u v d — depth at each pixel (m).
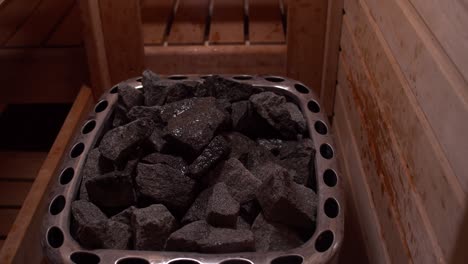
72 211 0.74
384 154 0.76
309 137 0.89
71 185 0.78
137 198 0.80
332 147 0.84
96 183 0.76
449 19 0.52
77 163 0.82
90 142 0.86
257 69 1.23
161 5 1.48
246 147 0.88
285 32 1.34
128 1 1.13
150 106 0.96
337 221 0.70
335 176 0.78
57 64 1.31
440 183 0.53
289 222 0.74
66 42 1.37
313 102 0.96
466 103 0.47
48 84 1.32
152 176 0.79
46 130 1.49
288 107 0.95
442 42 0.54
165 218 0.73
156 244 0.72
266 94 0.93
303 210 0.73
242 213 0.79
